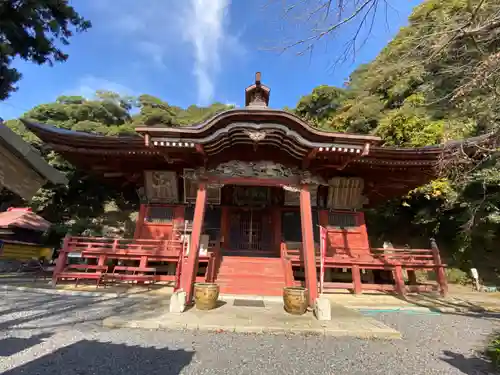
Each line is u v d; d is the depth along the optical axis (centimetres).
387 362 519
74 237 1286
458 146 823
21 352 512
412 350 589
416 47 705
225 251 1579
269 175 1041
